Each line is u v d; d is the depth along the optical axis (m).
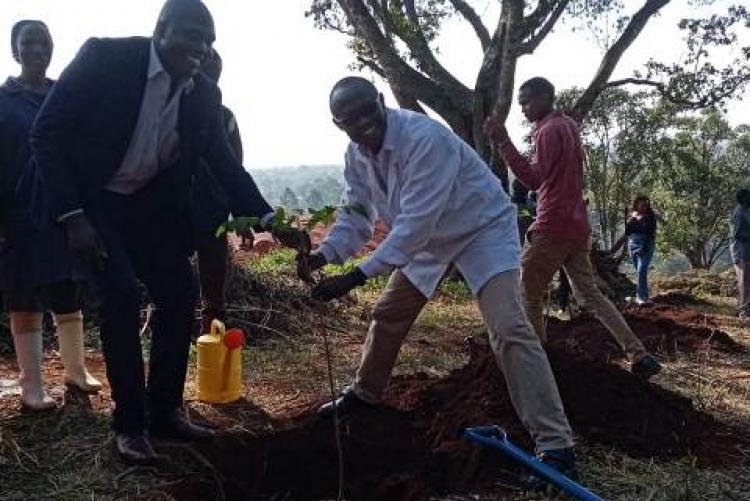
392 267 3.49
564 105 24.72
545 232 4.96
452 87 14.32
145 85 3.39
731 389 5.50
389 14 14.88
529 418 3.53
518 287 3.59
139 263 3.77
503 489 3.49
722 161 39.06
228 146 3.82
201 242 4.32
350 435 3.95
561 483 3.29
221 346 4.50
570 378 4.18
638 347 5.18
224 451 3.84
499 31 13.97
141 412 3.62
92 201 3.48
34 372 4.21
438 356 6.11
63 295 4.24
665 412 4.17
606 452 3.83
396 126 3.51
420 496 3.50
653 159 33.28
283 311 7.30
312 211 3.32
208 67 4.65
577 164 5.02
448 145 3.53
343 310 8.13
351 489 3.78
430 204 3.45
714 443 4.11
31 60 4.14
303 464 3.91
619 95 31.11
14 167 4.05
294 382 5.11
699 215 37.09
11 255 4.07
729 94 17.09
